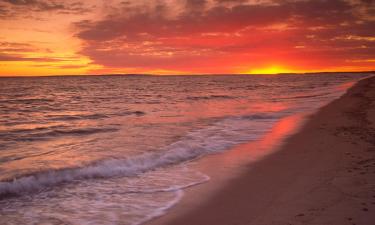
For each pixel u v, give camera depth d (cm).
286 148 991
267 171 759
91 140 1236
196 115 1945
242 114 1930
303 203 545
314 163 790
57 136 1370
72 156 973
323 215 488
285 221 479
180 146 1049
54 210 565
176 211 549
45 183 702
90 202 600
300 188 620
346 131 1177
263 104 2600
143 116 1973
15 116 2159
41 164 882
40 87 7725
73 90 6244
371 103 2014
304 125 1408
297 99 2970
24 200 614
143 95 4428
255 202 570
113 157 943
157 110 2319
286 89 5338
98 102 3284
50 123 1797
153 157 917
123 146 1091
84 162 891
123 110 2395
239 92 4819
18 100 3606
